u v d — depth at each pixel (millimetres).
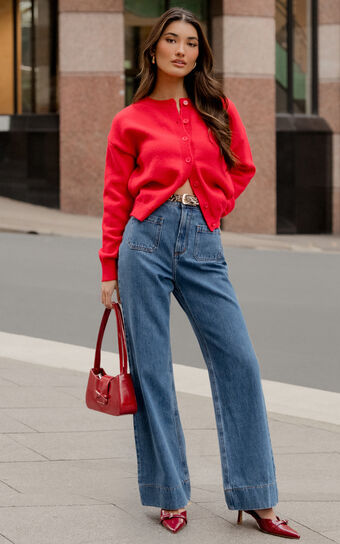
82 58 21375
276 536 3615
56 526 3650
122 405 3697
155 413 3719
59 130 21625
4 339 8062
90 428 5129
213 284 3736
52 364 6969
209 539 3568
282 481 4293
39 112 22016
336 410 5707
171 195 3709
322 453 4746
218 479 4305
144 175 3699
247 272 13617
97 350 3936
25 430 5059
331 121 23594
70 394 5949
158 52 3744
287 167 22891
